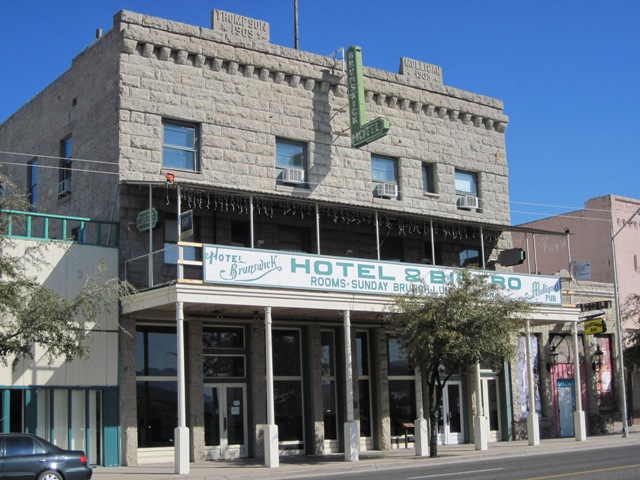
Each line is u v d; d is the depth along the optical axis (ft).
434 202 102.78
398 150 100.58
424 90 104.32
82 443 75.00
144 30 83.66
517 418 104.68
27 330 56.59
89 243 78.02
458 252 104.83
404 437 95.96
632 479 51.37
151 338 81.10
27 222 76.13
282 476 66.74
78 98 89.92
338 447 91.09
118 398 77.10
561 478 53.06
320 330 91.71
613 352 118.62
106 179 82.69
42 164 96.27
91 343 76.28
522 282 94.43
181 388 69.05
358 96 94.07
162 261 82.23
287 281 77.00
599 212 127.24
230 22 90.38
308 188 92.48
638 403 121.19
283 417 88.28
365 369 95.45
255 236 88.63
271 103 91.40
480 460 77.56
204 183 82.23
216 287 72.64
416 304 79.92
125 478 64.54
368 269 82.89
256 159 89.25
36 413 73.05
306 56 94.68
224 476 65.46
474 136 108.99
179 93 85.20
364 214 91.45
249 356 86.63
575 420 98.37
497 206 109.50
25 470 55.16
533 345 108.68
